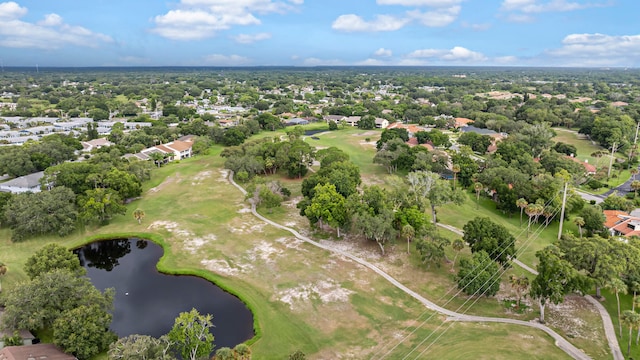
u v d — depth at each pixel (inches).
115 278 2751.0
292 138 6451.8
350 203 3100.4
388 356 1915.6
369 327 2148.1
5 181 4453.7
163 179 4881.9
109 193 3646.7
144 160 5226.4
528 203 3624.5
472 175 4436.5
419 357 1898.4
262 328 2153.1
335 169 4057.6
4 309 2144.4
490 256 2554.1
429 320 2198.6
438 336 2054.6
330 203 3144.7
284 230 3400.6
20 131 7411.4
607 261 2229.3
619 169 5137.8
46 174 4099.4
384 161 5054.1
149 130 7327.8
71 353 1851.6
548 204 3501.5
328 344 2017.7
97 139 6771.7
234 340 2089.1
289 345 2015.3
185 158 6058.1
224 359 1667.1
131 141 6550.2
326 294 2456.9
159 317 2301.9
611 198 3727.9
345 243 3139.8
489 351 1927.9
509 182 4025.6
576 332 2089.1
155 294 2536.9
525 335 2058.3
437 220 3602.4
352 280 2608.3
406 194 3329.2
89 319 1955.0
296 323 2192.4
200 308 2380.7
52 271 2190.0
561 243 2502.5
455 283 2573.8
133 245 3250.5
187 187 4579.2
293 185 4658.0
